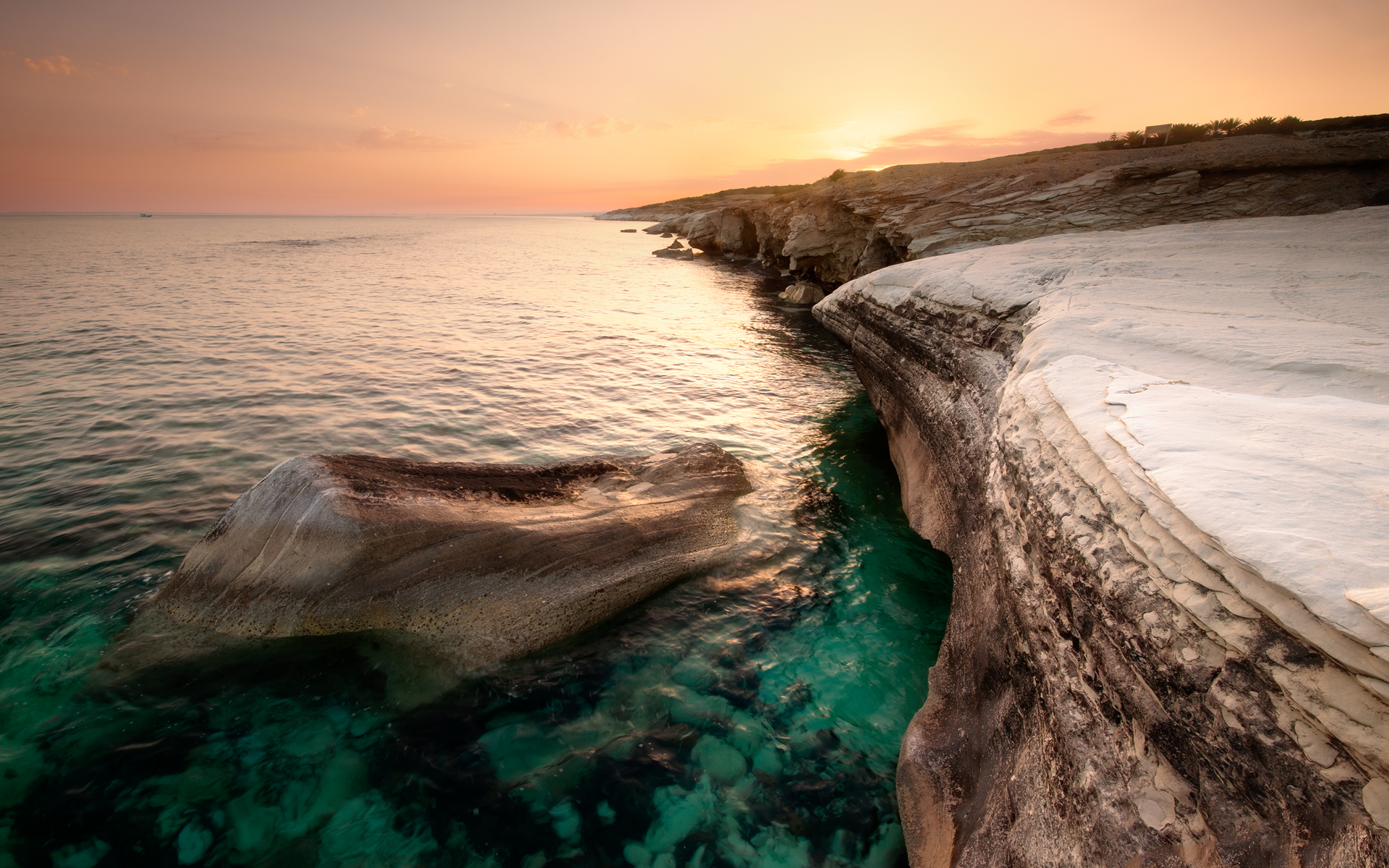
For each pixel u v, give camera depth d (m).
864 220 35.34
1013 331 8.48
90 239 73.50
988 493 6.29
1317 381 4.88
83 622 6.79
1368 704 2.32
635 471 10.23
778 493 11.43
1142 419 4.14
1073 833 3.48
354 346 20.64
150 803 4.96
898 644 7.44
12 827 4.71
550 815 5.11
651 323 28.98
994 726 4.91
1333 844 2.35
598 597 7.42
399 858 4.71
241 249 65.56
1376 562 2.54
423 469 7.98
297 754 5.46
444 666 6.43
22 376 15.17
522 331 25.44
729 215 70.12
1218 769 2.86
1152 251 11.36
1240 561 2.77
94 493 9.62
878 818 5.24
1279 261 9.74
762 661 7.06
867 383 15.77
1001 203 26.16
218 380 15.73
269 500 7.02
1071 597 4.05
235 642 6.52
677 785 5.45
